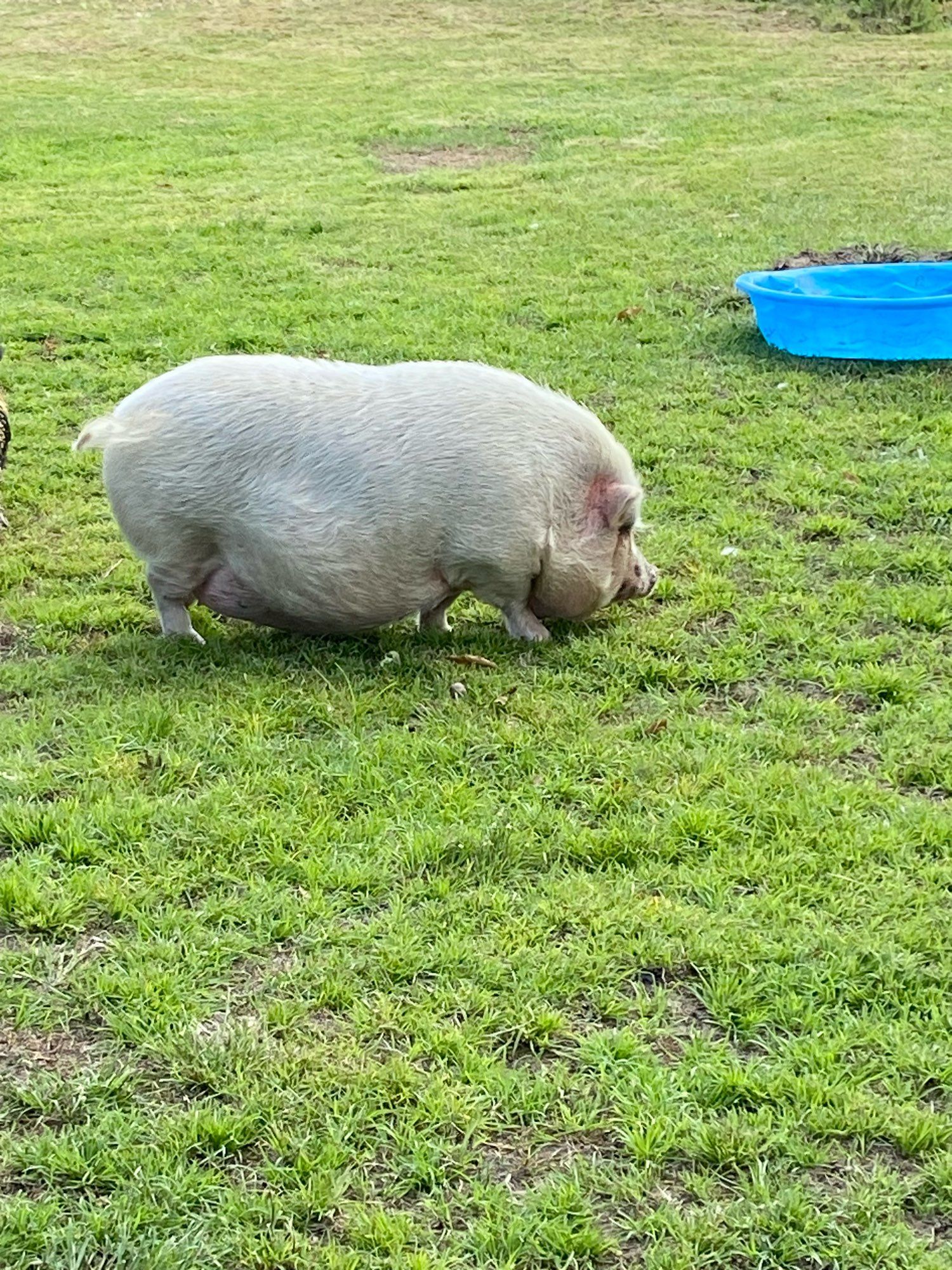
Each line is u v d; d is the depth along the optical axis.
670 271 7.20
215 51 15.64
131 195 9.63
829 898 3.20
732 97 12.91
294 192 9.63
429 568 3.87
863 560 4.38
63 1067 2.90
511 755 3.57
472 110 12.49
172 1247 2.66
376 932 3.13
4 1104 2.85
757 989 3.02
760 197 9.01
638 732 3.66
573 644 4.00
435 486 3.79
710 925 3.13
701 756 3.56
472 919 3.16
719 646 4.00
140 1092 2.87
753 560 4.43
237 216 8.88
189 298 6.93
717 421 5.31
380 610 3.88
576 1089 2.87
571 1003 3.01
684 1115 2.82
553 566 3.92
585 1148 2.79
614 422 5.31
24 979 3.05
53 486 4.96
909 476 4.85
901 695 3.79
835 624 4.09
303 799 3.44
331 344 6.14
